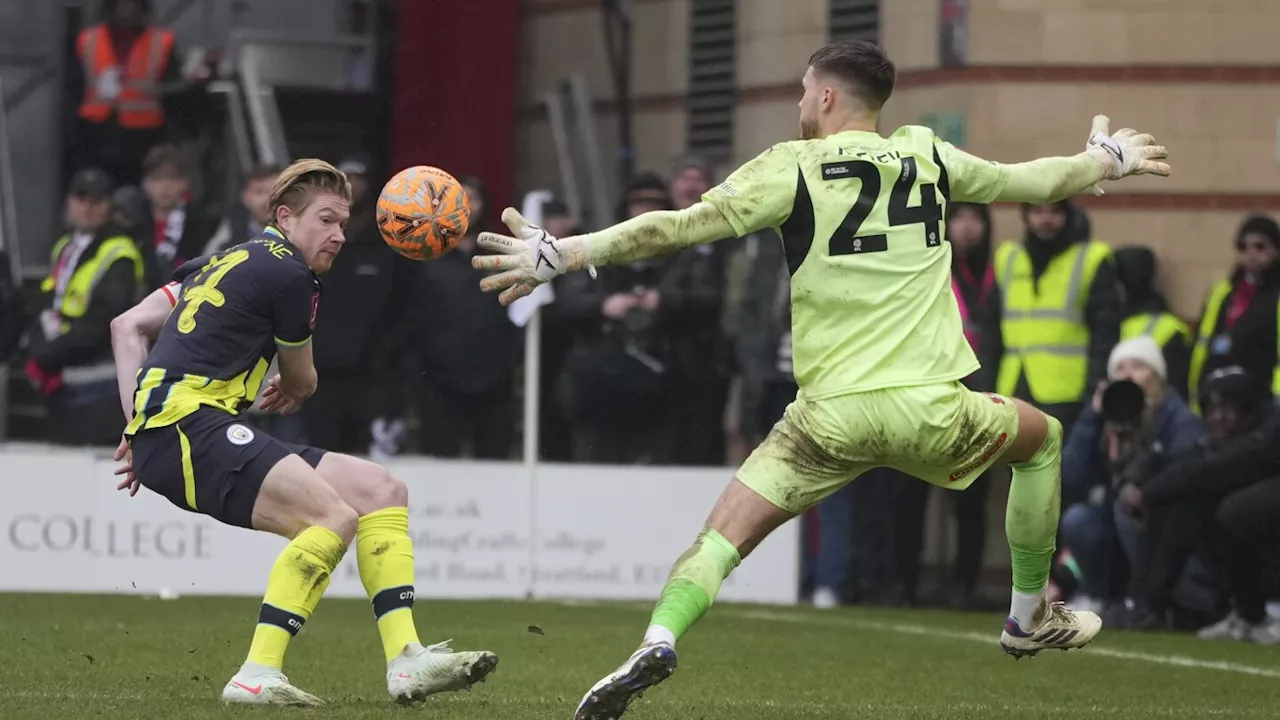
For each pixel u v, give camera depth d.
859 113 20.77
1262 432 37.12
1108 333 42.16
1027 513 21.91
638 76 61.28
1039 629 23.06
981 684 28.30
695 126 59.81
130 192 48.31
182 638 31.88
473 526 44.03
